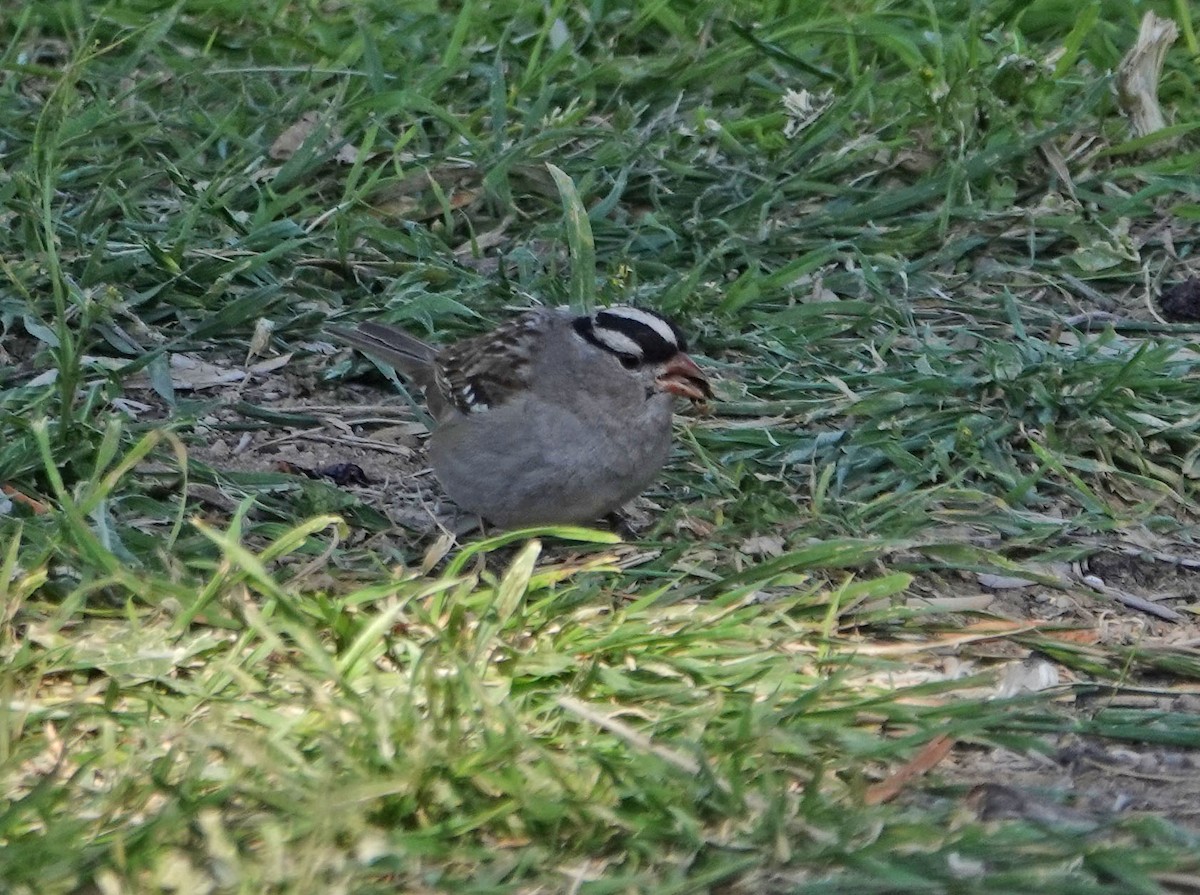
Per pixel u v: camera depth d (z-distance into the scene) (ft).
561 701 22.66
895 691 24.89
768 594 28.78
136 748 22.97
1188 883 20.76
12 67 44.70
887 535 30.73
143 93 44.96
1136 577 30.22
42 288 37.96
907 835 21.35
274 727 23.13
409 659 25.14
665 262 40.37
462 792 21.93
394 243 40.47
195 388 36.27
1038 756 24.29
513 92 45.50
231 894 20.15
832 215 41.42
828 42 48.24
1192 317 38.96
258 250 39.86
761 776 22.61
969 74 43.37
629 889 20.51
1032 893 20.18
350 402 36.60
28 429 31.68
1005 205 41.75
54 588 26.99
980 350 36.83
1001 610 28.96
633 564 30.04
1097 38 47.73
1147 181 43.04
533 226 41.45
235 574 26.35
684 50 46.73
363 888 20.39
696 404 31.30
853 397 35.27
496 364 30.42
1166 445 33.83
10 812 20.98
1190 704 25.98
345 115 44.01
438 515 32.37
